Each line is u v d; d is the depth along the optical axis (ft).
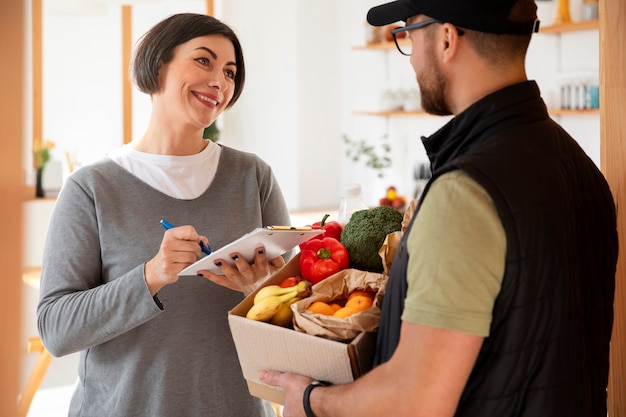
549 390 3.51
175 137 5.79
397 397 3.42
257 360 4.33
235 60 5.86
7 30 2.07
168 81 5.61
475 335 3.27
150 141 5.88
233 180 6.06
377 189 19.92
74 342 5.24
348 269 4.60
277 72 20.68
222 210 5.91
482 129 3.65
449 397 3.32
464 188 3.32
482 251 3.26
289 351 4.11
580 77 13.96
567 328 3.55
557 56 14.90
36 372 11.73
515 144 3.54
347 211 5.65
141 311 5.08
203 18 5.66
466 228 3.27
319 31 20.21
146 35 5.65
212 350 5.64
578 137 14.79
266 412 6.04
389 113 18.13
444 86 3.80
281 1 20.25
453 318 3.25
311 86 20.21
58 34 20.63
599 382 4.01
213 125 19.20
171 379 5.49
